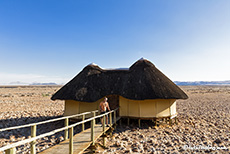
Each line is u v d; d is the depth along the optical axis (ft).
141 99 36.01
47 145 26.86
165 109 38.93
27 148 26.02
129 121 42.96
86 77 42.47
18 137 31.35
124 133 33.53
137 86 38.99
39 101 92.48
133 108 39.22
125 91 38.50
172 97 36.83
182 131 35.37
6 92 169.27
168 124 41.34
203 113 56.39
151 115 38.09
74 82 42.39
